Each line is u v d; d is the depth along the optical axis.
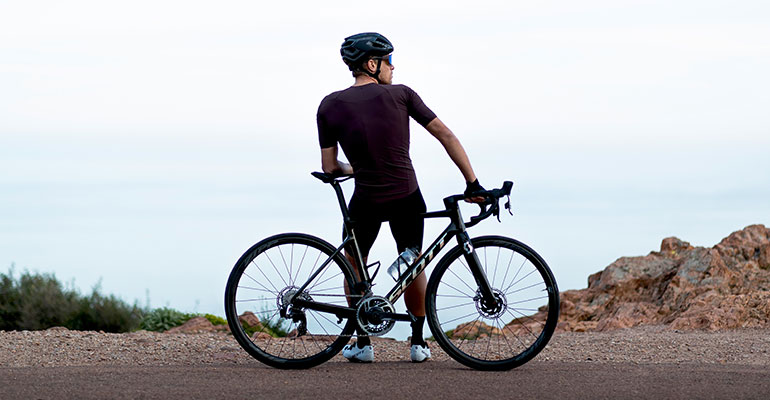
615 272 9.99
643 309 9.18
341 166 5.38
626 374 4.59
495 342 6.62
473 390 4.08
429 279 4.99
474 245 4.98
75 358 5.65
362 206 5.10
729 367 4.96
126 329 11.66
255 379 4.38
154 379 4.31
